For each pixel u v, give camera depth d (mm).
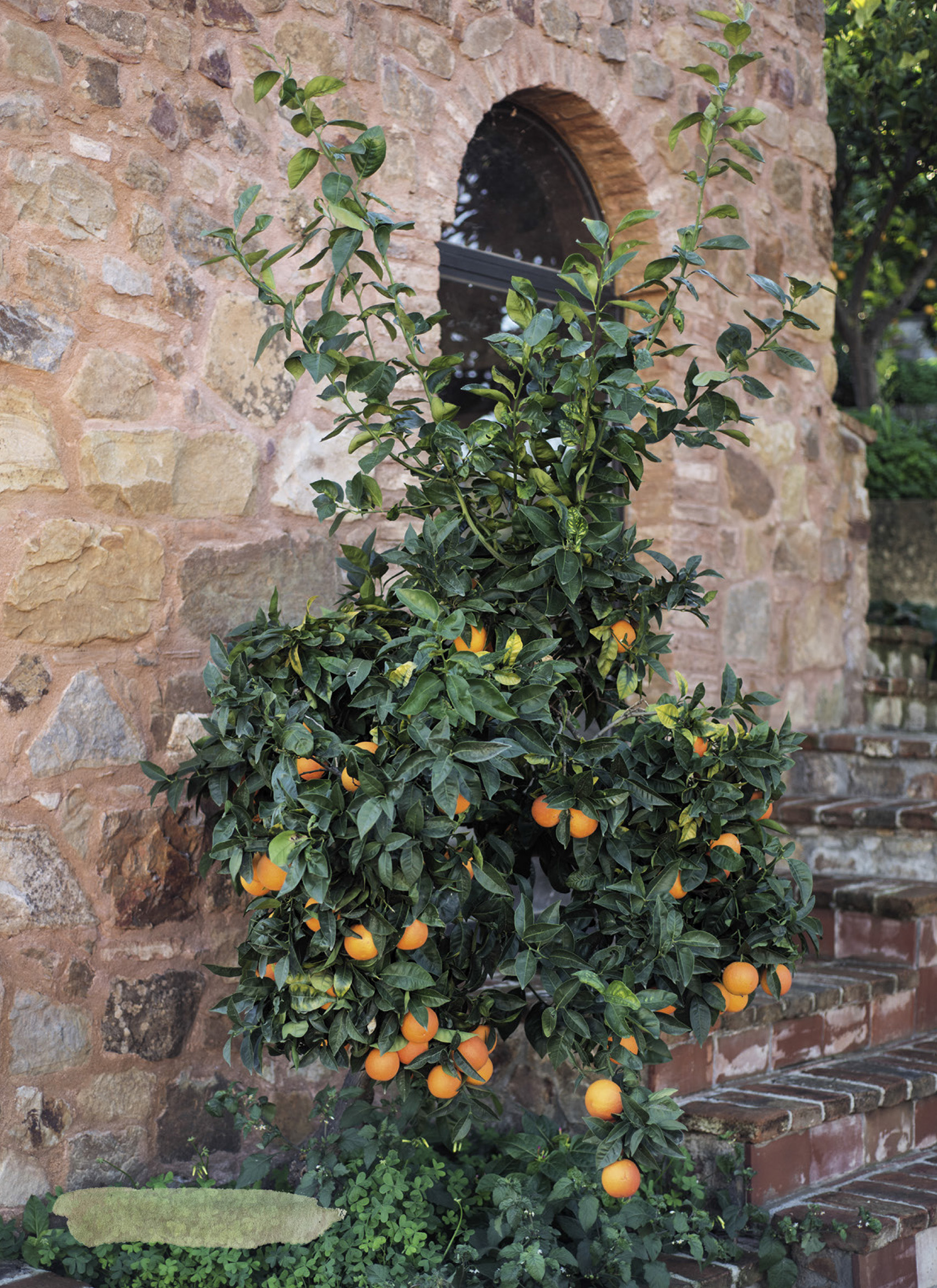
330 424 3246
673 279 2443
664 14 4258
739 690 2578
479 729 2293
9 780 2611
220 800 2488
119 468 2811
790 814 4379
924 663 5918
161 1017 2820
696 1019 2463
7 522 2627
